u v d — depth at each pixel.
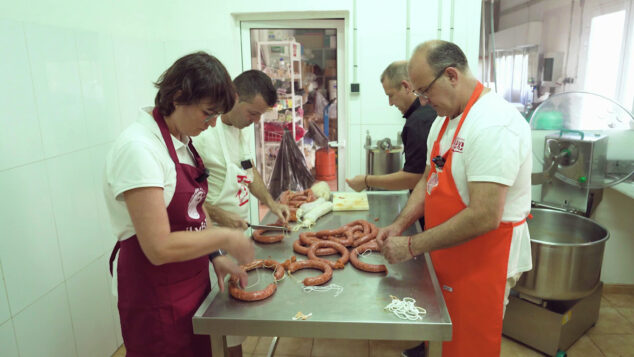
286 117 3.30
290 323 1.20
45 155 1.75
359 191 2.25
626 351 2.28
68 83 1.90
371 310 1.25
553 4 3.02
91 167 2.08
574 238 2.44
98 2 2.16
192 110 1.07
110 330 2.24
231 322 1.21
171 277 1.24
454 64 1.35
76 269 1.96
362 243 1.72
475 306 1.50
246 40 3.14
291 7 2.93
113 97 2.29
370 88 3.06
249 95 1.64
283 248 1.73
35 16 1.70
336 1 2.92
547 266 2.10
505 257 1.45
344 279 1.45
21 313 1.63
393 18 2.93
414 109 2.10
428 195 1.61
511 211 1.44
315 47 3.17
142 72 2.64
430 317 1.21
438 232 1.37
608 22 2.72
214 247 1.11
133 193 1.02
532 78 3.22
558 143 2.33
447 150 1.49
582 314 2.36
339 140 3.34
